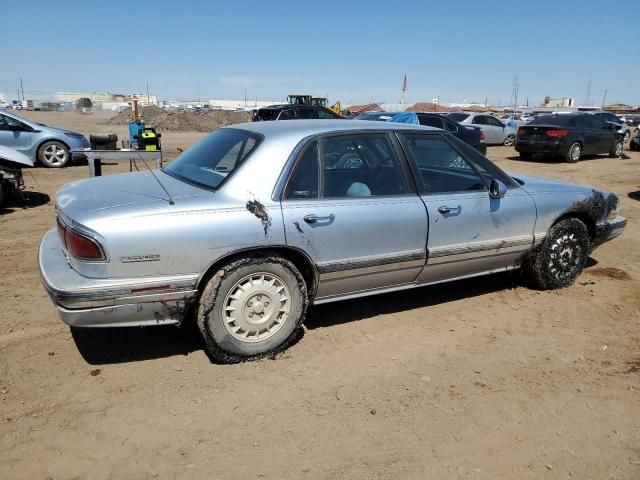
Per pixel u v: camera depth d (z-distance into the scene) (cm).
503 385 346
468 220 435
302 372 357
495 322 443
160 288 326
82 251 316
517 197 466
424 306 473
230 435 291
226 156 382
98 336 400
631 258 630
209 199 343
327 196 377
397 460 274
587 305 480
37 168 1302
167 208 329
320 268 375
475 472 267
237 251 343
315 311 457
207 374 351
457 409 319
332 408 317
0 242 646
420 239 413
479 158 462
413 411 316
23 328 411
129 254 317
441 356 384
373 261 394
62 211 342
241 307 354
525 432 299
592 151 1650
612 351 396
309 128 389
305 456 275
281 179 360
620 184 1189
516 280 538
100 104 8644
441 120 1617
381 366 367
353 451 280
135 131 1430
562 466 274
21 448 277
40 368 354
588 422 310
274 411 313
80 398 322
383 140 411
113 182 394
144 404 317
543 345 404
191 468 265
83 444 282
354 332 418
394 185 408
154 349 383
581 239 511
